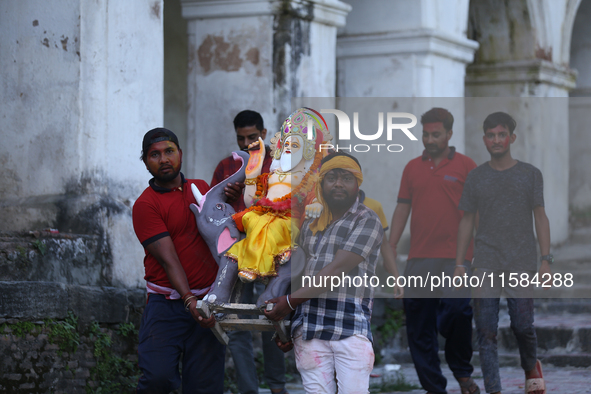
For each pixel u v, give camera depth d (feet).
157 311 24.70
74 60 35.58
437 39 53.88
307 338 22.12
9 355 28.55
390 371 45.60
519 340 30.04
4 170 37.01
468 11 63.46
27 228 35.70
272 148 24.32
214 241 24.06
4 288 28.55
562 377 40.68
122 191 36.47
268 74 44.70
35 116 36.42
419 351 33.45
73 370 30.71
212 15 45.60
